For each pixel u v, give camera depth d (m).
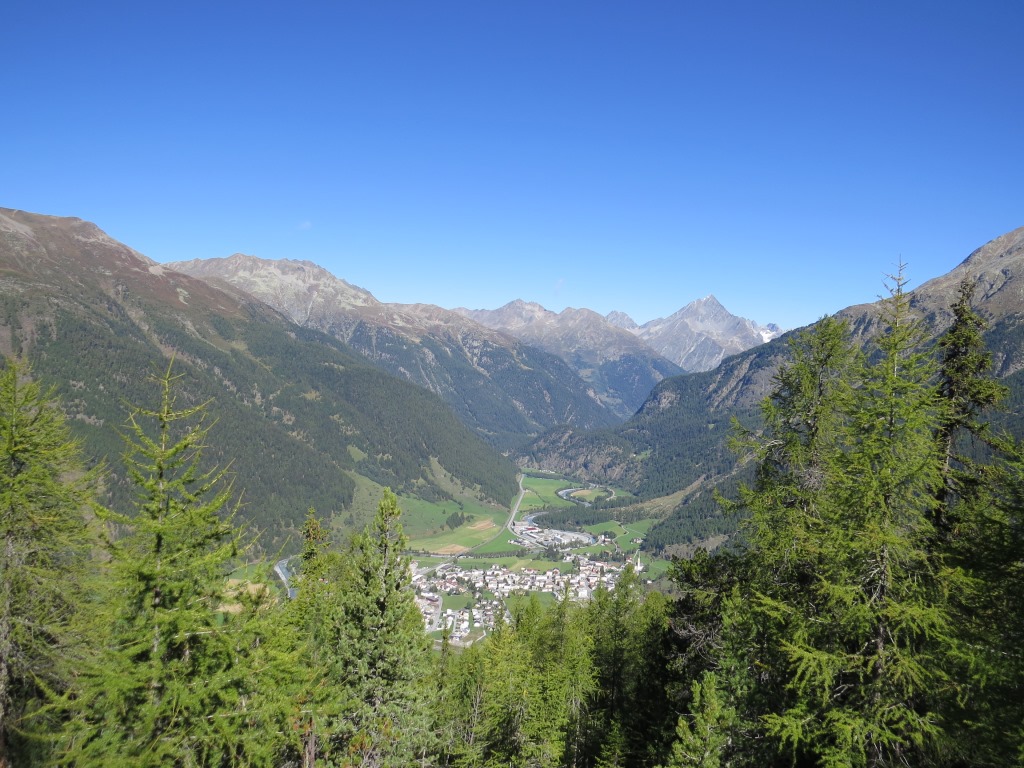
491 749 29.73
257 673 16.27
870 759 15.54
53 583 19.34
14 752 18.44
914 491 16.62
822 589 16.75
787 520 20.16
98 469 21.95
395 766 20.89
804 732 15.93
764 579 20.94
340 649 21.09
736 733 19.17
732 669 20.59
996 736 13.84
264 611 18.02
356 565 22.08
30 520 19.20
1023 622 14.22
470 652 40.16
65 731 14.48
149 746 13.98
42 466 19.72
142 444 15.79
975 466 19.91
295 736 18.62
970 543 16.22
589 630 48.12
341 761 19.56
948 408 18.09
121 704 14.21
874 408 16.64
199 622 15.45
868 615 15.20
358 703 20.33
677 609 28.58
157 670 14.41
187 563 15.45
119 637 14.83
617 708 38.59
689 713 24.17
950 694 15.14
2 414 19.52
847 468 16.89
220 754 15.12
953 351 21.53
